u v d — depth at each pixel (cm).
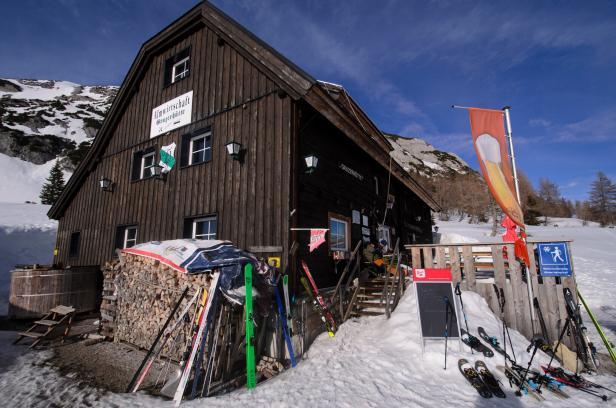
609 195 8094
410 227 1694
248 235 734
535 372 476
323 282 813
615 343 738
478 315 618
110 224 1112
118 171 1141
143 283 663
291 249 668
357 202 1084
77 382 491
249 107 802
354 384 450
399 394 420
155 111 1057
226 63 880
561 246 618
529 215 5588
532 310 626
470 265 706
